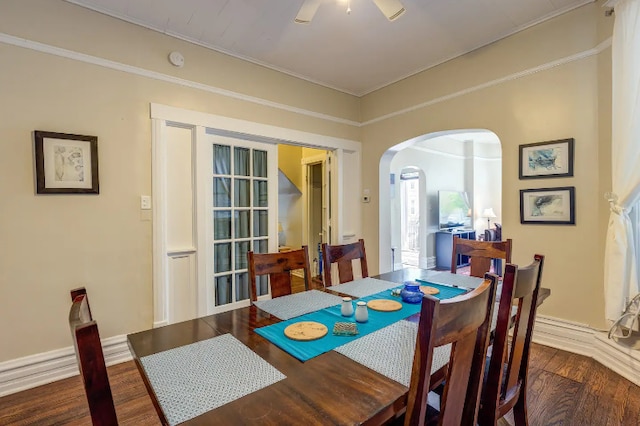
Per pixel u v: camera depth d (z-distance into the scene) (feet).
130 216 8.27
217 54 9.83
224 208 10.30
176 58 8.95
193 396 2.88
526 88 9.07
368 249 13.80
